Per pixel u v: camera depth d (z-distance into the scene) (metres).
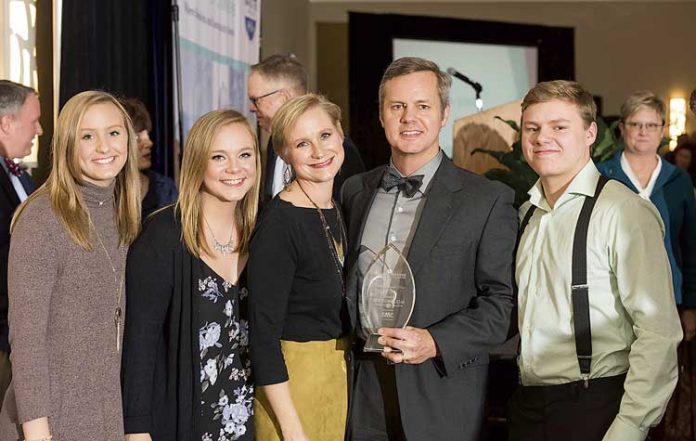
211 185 2.49
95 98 2.47
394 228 2.61
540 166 2.52
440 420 2.52
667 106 9.77
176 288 2.49
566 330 2.46
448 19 8.36
